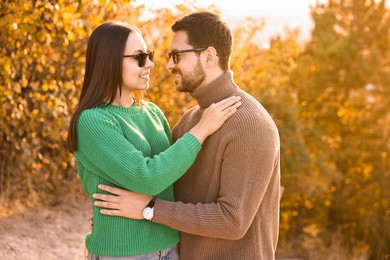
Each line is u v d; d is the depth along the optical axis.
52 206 6.56
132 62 2.43
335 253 11.07
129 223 2.38
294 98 12.29
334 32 12.84
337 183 13.10
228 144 2.39
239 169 2.35
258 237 2.48
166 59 6.38
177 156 2.33
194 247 2.52
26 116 6.05
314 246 10.98
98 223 2.41
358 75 13.12
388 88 13.24
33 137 6.26
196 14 2.54
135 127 2.46
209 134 2.40
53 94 5.79
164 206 2.38
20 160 6.21
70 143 2.41
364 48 13.12
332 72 12.98
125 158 2.29
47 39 5.10
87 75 2.47
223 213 2.34
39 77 6.11
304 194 10.84
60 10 4.92
